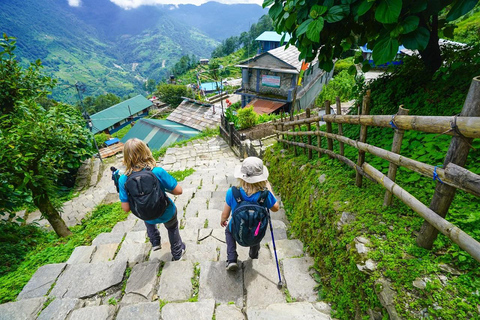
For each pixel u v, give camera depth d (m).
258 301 2.47
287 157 5.51
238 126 13.77
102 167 13.66
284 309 2.26
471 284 1.62
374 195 2.66
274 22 3.53
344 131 4.86
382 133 3.95
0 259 4.03
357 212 2.49
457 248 1.83
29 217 7.93
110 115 48.66
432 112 3.87
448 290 1.62
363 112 2.72
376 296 1.79
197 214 4.96
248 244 2.38
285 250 3.19
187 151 13.17
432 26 4.02
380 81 5.08
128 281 2.76
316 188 3.40
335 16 2.60
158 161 12.34
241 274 2.76
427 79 4.34
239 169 2.31
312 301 2.41
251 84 22.55
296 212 3.84
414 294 1.66
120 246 3.51
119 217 5.27
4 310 2.42
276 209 2.43
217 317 2.30
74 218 7.70
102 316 2.35
